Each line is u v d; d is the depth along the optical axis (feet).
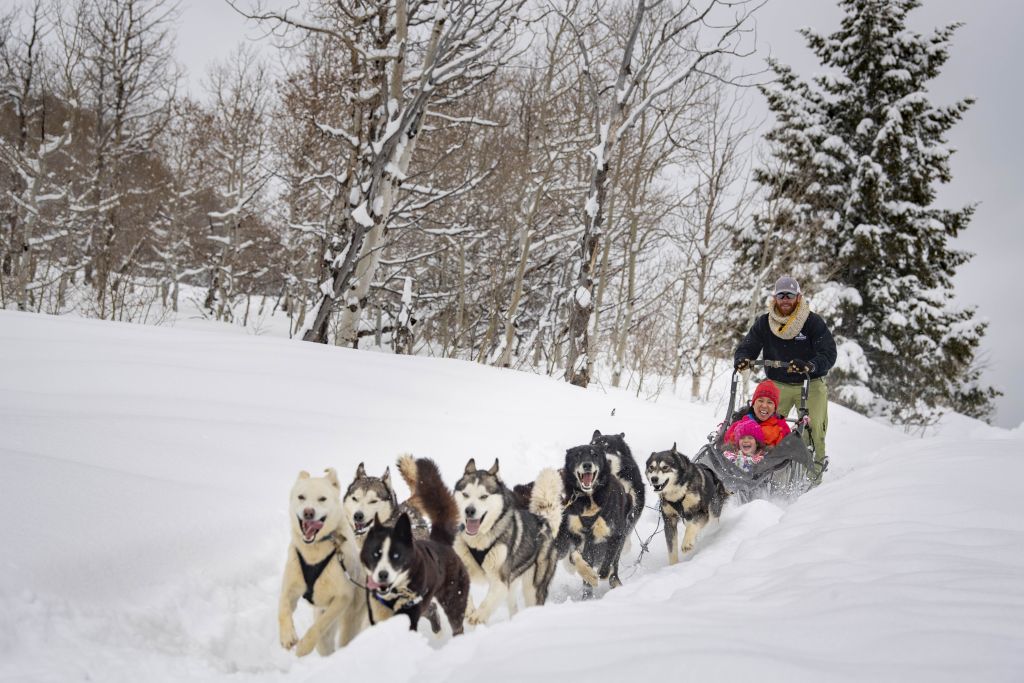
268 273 96.84
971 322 86.94
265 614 13.92
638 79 47.57
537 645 9.41
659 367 73.00
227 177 105.91
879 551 13.17
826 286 84.69
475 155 61.46
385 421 26.61
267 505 16.88
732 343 79.00
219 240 92.89
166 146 102.27
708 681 7.44
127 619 11.73
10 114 72.49
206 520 15.12
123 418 20.79
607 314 79.56
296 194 80.18
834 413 52.85
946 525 14.73
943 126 88.48
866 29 88.84
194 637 12.36
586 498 19.15
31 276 67.36
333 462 21.17
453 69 47.34
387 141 46.03
